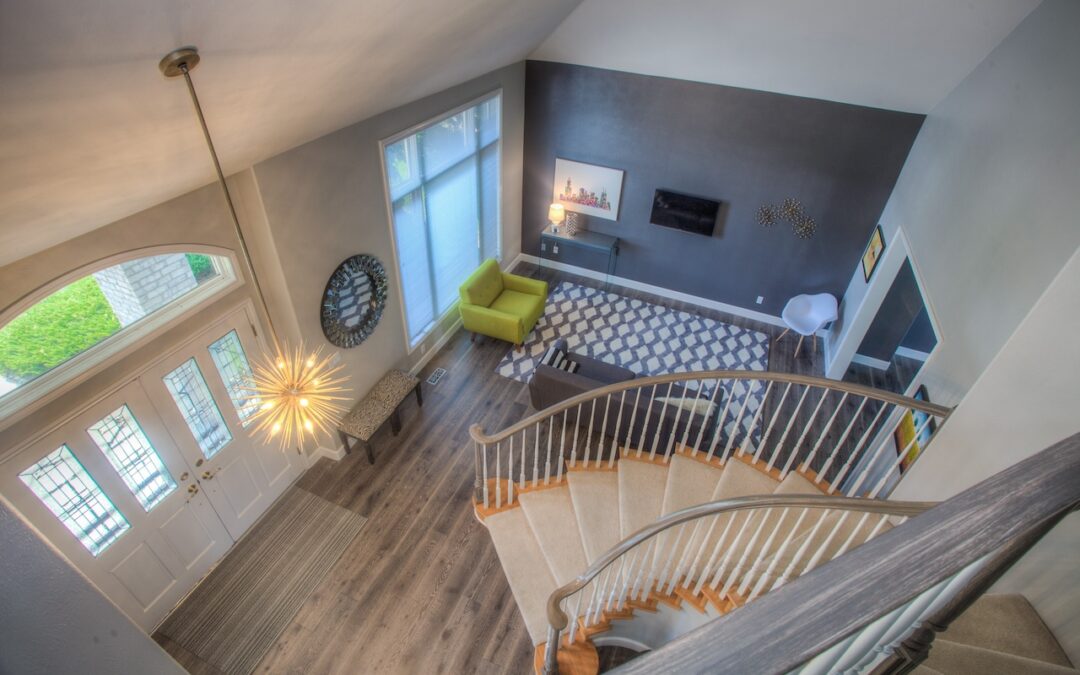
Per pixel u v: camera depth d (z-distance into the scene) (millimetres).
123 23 1824
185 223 3889
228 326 4453
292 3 2387
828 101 6488
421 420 6418
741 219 7719
